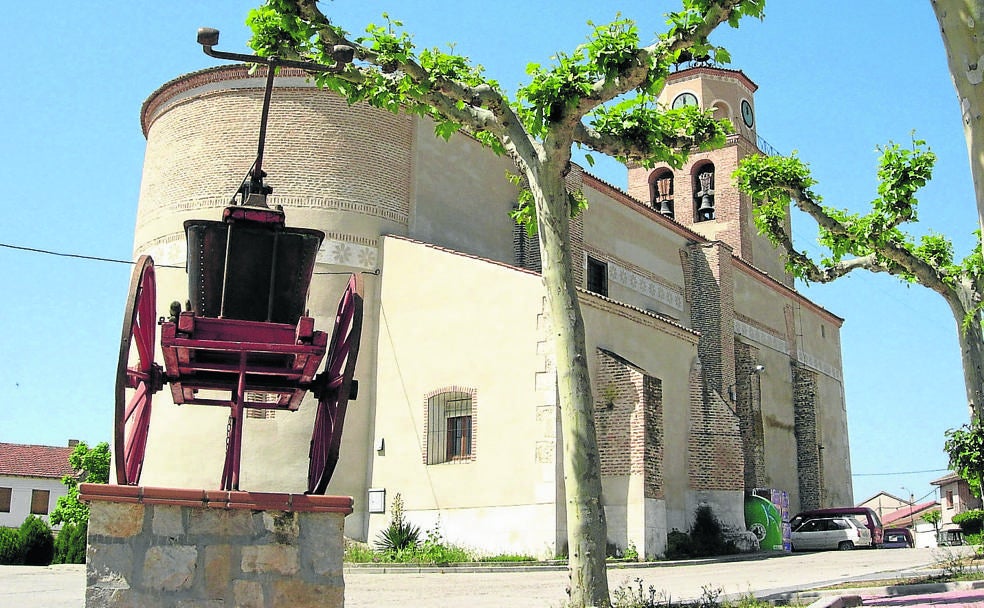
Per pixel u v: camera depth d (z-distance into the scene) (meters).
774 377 39.09
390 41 13.34
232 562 8.22
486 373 22.12
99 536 7.93
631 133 14.68
